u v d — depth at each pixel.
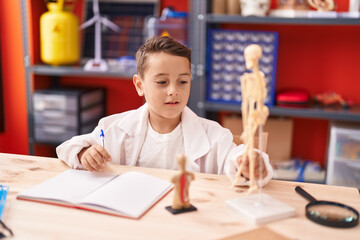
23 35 2.34
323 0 2.00
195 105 2.17
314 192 0.97
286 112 2.10
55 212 0.84
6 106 2.62
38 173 1.08
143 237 0.74
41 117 2.40
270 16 2.00
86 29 2.52
